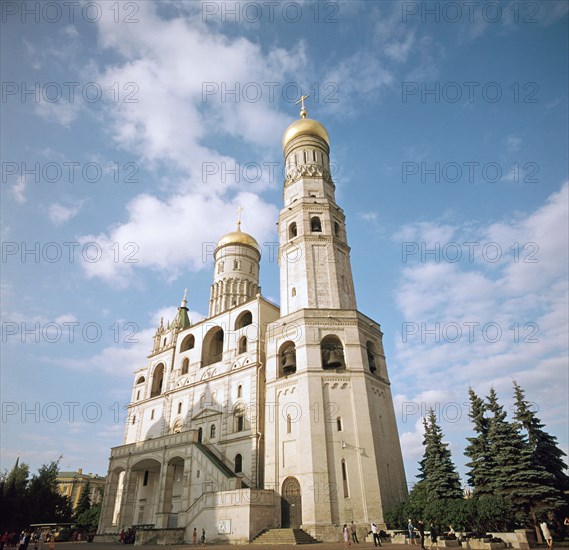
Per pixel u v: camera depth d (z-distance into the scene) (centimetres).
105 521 5312
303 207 5469
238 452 4600
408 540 3178
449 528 3216
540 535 3316
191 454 4516
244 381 4978
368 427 3997
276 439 4138
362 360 4384
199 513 3925
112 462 5556
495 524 3206
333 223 5531
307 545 3192
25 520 5950
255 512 3578
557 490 3400
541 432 4103
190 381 5725
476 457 4069
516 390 4356
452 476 4025
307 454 3800
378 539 3036
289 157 6269
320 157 6153
